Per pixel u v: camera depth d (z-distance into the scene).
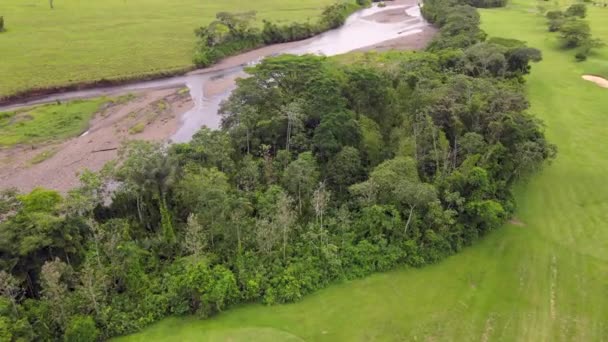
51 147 74.81
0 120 82.44
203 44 119.00
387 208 48.03
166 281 42.59
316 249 45.88
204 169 50.47
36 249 40.41
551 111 79.81
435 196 47.28
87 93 97.31
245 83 67.44
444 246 47.72
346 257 45.72
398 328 39.56
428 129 56.03
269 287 42.47
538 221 53.62
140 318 39.59
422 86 67.31
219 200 46.31
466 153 55.50
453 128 58.19
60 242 41.62
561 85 91.25
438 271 46.12
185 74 108.81
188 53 117.56
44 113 85.75
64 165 69.62
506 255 48.38
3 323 34.19
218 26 123.56
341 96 63.12
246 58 120.38
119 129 81.12
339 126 56.84
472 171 49.91
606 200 57.03
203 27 127.62
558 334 38.97
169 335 38.56
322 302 42.22
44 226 40.75
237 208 46.78
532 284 44.56
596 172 62.38
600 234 51.22
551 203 56.75
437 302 42.41
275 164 56.06
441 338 38.62
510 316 40.88
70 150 73.94
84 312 38.97
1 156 71.56
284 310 41.28
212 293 39.66
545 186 59.84
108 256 43.50
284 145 61.59
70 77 100.50
